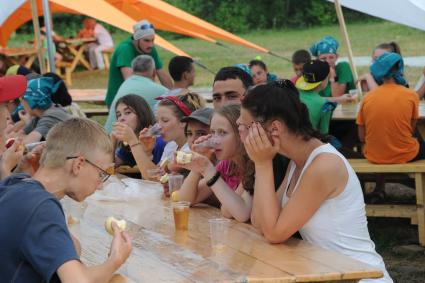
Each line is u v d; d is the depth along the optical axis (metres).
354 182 3.32
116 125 5.15
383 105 6.20
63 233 2.40
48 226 2.39
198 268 2.94
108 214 3.96
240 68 5.34
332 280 2.85
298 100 3.34
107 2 10.78
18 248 2.39
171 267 2.96
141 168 5.12
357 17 25.22
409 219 7.01
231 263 3.01
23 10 11.38
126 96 5.87
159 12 10.85
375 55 8.31
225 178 4.27
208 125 4.64
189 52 21.64
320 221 3.28
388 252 6.05
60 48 16.59
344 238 3.28
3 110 3.28
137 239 3.43
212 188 3.82
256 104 3.28
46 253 2.35
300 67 8.52
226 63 19.19
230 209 3.75
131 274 2.88
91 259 3.09
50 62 8.36
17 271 2.40
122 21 9.39
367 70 15.91
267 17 25.67
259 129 3.29
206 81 16.42
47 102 6.06
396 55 6.25
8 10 8.52
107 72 18.14
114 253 2.51
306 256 3.09
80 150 2.67
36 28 8.60
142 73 7.55
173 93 6.76
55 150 2.67
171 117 5.23
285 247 3.24
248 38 24.02
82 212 3.99
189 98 5.37
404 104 6.17
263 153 3.31
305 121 3.35
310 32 24.28
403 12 8.33
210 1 25.70
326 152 3.29
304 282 2.82
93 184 2.71
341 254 3.12
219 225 3.20
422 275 5.45
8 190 2.49
